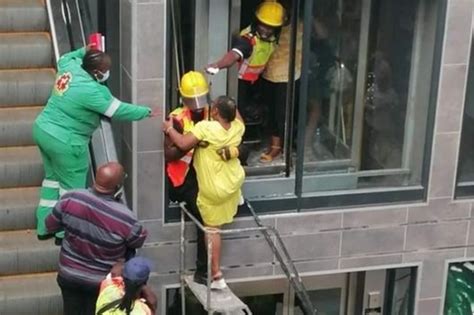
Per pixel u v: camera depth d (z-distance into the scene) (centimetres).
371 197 1248
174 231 1195
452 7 1191
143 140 1149
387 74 1241
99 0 1228
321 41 1209
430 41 1217
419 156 1259
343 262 1262
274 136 1227
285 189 1236
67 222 991
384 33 1227
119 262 999
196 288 1177
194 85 1118
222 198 1123
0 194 1152
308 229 1238
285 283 1297
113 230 986
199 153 1116
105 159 1121
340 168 1252
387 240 1266
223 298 1155
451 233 1280
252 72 1195
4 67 1237
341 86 1233
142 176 1164
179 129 1123
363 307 1324
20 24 1267
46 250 1110
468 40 1207
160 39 1117
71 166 1067
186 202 1169
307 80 1208
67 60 1074
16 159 1162
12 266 1107
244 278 1238
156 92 1136
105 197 991
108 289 945
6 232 1136
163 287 1214
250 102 1213
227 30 1180
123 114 1060
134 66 1120
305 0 1179
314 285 1309
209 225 1149
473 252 1295
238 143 1120
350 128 1252
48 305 1091
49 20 1254
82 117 1055
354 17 1214
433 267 1292
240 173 1130
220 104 1099
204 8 1165
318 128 1236
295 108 1218
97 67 1050
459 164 1259
